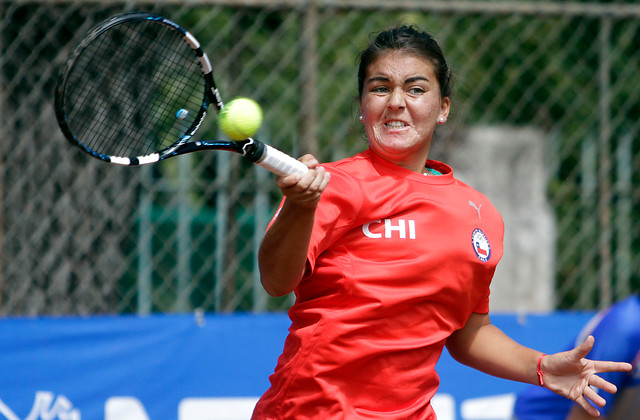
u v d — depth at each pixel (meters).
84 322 14.07
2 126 16.70
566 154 25.81
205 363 14.33
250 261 21.36
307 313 8.59
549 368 9.02
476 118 25.53
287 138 24.00
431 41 9.02
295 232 7.67
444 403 14.89
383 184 8.55
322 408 8.54
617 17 16.80
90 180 17.41
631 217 23.67
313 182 7.37
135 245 19.80
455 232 8.64
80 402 13.91
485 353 9.51
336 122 23.58
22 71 16.56
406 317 8.55
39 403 13.79
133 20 8.07
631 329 11.47
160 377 14.19
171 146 8.32
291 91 23.95
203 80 8.80
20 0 15.68
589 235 23.94
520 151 23.19
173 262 21.08
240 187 18.73
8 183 16.80
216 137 20.03
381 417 8.62
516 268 22.44
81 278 17.27
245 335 14.48
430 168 9.70
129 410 14.05
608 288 17.11
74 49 7.72
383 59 8.78
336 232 8.34
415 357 8.69
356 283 8.34
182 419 14.19
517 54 25.75
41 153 17.09
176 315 14.35
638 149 24.59
